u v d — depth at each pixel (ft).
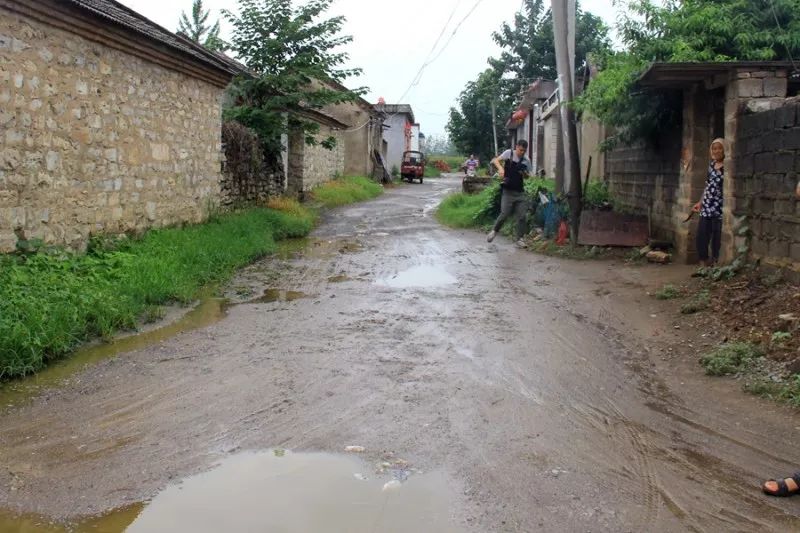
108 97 30.91
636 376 18.44
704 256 30.19
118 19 30.01
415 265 36.29
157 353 19.90
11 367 17.47
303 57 58.08
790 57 31.65
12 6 23.91
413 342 21.12
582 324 23.75
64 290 22.40
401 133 152.15
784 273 23.73
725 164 28.71
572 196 40.22
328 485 12.11
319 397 16.33
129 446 13.65
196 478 12.35
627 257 36.68
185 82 39.32
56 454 13.26
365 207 74.49
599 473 12.69
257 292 29.04
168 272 28.14
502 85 135.13
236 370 18.35
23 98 24.93
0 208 23.89
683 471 12.86
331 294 28.53
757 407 16.05
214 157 44.29
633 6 36.17
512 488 12.04
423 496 11.75
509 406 15.97
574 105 39.50
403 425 14.71
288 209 56.13
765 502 11.73
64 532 10.60
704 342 20.98
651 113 37.35
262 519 11.00
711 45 34.14
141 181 34.42
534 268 35.01
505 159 43.65
